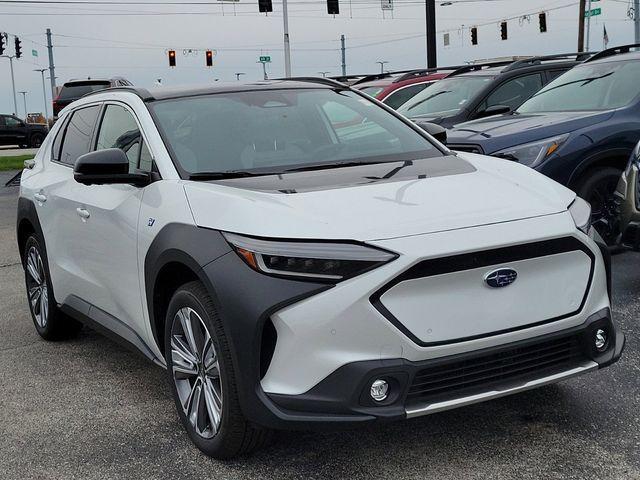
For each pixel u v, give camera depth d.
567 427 3.80
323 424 3.17
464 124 8.06
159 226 3.82
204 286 3.50
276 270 3.22
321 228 3.27
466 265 3.24
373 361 3.13
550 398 4.15
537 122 7.20
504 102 10.02
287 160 4.25
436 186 3.75
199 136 4.31
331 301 3.14
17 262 9.14
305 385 3.20
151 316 4.04
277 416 3.21
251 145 4.31
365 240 3.20
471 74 11.03
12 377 5.12
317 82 5.23
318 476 3.48
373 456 3.62
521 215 3.46
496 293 3.30
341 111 4.79
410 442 3.74
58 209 5.18
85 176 4.06
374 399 3.17
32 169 6.00
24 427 4.27
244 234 3.35
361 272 3.14
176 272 3.82
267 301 3.19
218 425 3.57
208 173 4.03
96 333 6.08
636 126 6.91
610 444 3.61
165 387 4.77
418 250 3.17
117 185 4.46
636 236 5.69
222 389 3.43
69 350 5.64
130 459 3.79
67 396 4.70
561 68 10.35
